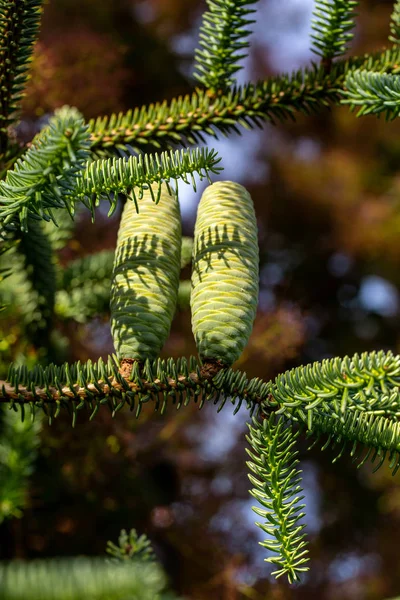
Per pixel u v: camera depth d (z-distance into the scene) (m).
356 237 5.20
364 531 3.44
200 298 1.02
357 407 0.99
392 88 1.14
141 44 3.86
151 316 1.02
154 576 0.82
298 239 5.34
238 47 1.21
